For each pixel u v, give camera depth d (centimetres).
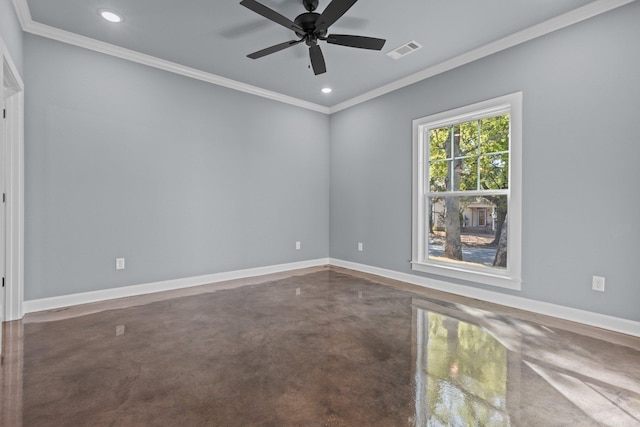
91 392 175
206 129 409
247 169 448
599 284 267
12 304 280
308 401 169
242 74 402
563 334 254
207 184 411
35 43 297
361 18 281
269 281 426
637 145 247
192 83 396
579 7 266
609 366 204
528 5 263
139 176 359
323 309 315
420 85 400
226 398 171
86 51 324
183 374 194
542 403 167
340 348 231
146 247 365
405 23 289
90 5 265
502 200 336
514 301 318
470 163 362
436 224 398
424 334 255
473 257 362
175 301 338
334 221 529
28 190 296
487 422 153
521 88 309
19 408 161
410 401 169
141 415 157
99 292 336
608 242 262
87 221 327
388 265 447
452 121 375
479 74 341
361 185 483
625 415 158
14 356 215
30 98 295
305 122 509
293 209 498
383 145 450
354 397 173
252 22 289
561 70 284
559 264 288
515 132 312
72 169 318
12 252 280
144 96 360
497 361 211
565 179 284
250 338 247
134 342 238
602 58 262
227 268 432
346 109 504
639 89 246
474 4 262
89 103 326
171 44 329
